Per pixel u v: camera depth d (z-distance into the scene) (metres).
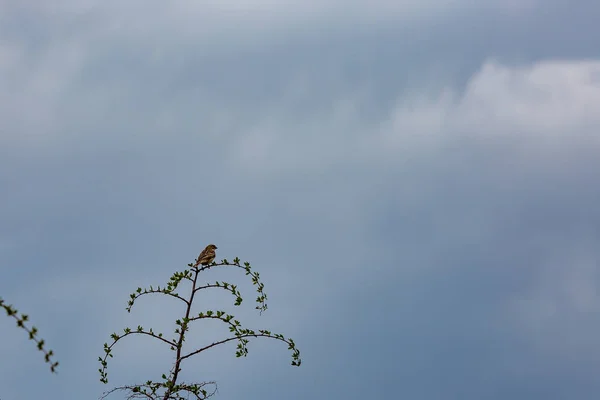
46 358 7.29
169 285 12.42
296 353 12.42
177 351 11.95
